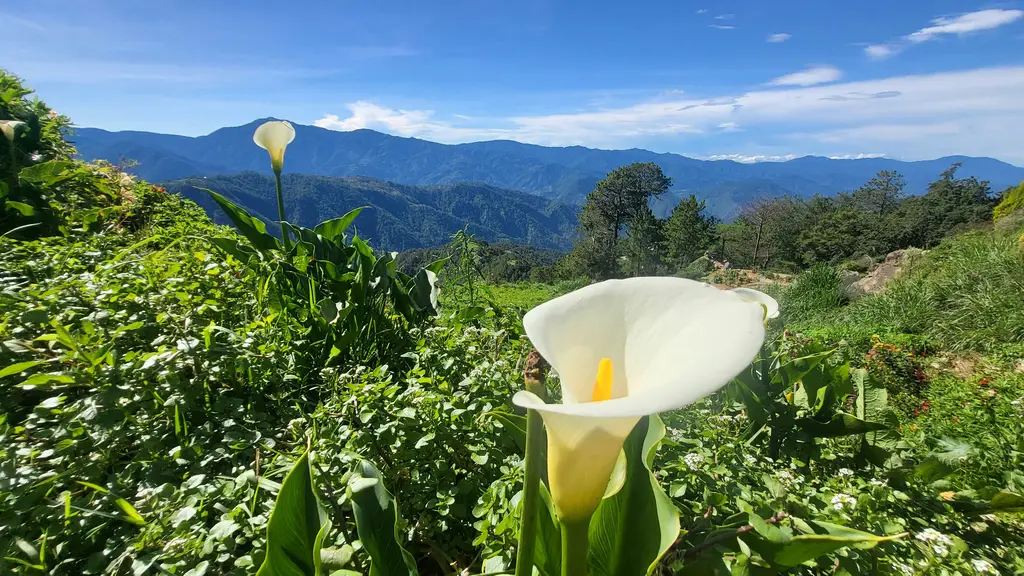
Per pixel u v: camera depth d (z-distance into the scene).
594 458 1.30
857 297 18.70
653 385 1.22
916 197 93.31
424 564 2.61
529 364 1.31
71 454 2.39
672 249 84.56
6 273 4.07
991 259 13.98
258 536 2.05
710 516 2.31
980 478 3.73
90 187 7.47
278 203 4.98
